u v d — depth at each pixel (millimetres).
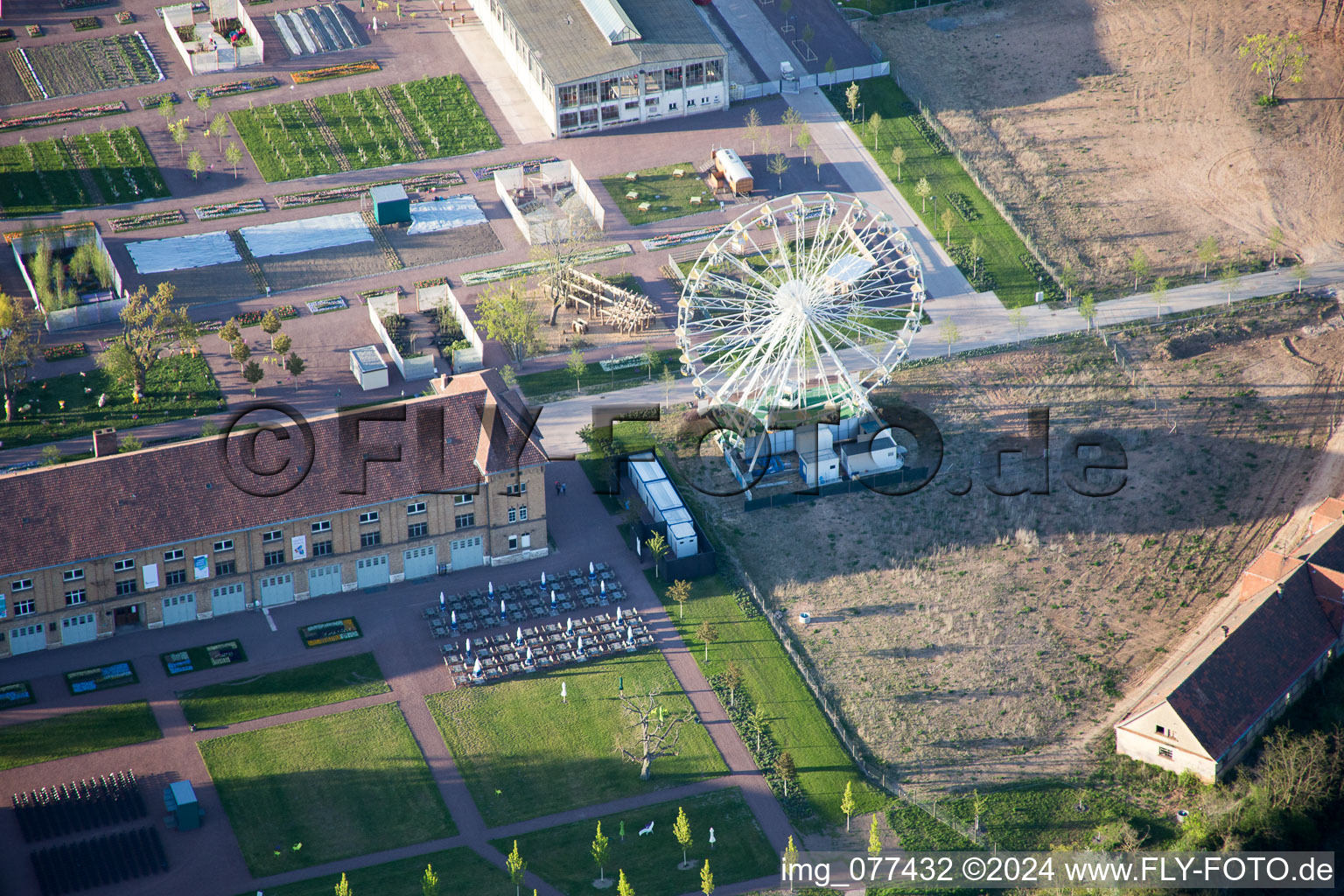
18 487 151875
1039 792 143500
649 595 165500
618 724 150500
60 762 144500
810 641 159875
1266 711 145500
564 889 133875
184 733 148125
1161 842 138125
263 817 140375
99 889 133250
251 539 159125
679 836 134125
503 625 161500
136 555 155500
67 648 157125
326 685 154000
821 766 146500
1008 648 158000
